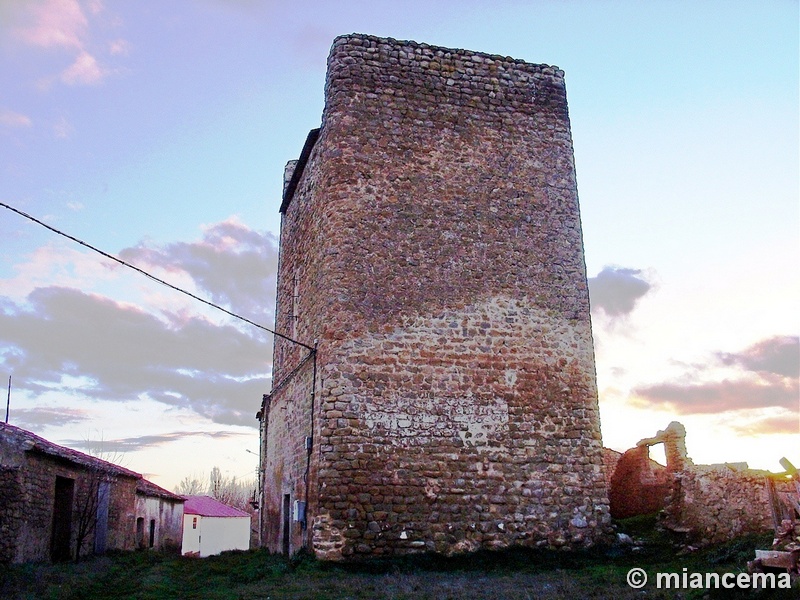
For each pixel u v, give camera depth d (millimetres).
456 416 12633
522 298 13648
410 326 12906
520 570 11195
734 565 10445
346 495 11773
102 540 19672
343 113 13734
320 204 13828
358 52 14164
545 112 14961
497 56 15031
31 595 10234
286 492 14812
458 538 11992
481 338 13180
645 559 12125
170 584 11156
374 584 9797
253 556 15469
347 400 12250
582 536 12594
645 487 17312
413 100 14211
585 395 13469
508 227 13984
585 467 13031
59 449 17078
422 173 13820
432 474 12219
